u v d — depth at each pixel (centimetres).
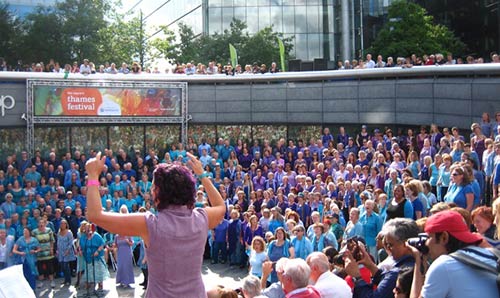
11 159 2433
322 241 1413
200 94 2892
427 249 457
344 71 2741
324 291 620
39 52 4081
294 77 2848
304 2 4925
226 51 4450
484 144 1733
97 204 374
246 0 4922
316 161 2298
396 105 2598
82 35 4284
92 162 383
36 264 1817
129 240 1772
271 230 1717
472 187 1209
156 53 4919
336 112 2788
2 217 1886
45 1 5525
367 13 4903
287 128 2898
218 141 2730
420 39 3919
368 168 2025
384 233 576
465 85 2292
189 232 386
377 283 621
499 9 3984
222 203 425
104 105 2719
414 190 1164
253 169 2316
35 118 2620
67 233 1842
